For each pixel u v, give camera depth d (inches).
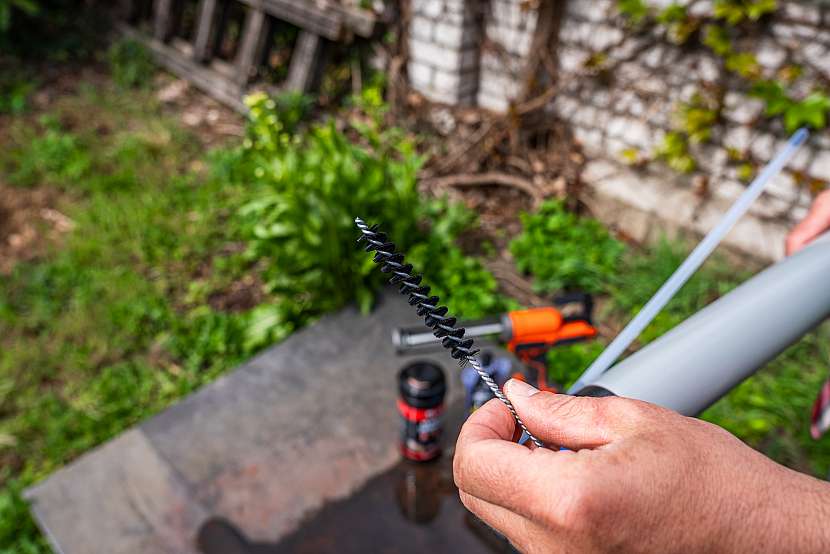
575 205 170.2
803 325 25.9
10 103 208.5
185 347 132.7
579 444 17.8
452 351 20.3
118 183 175.5
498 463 17.1
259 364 113.0
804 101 127.8
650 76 149.9
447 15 171.0
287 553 83.7
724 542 14.9
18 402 122.8
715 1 132.0
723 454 15.7
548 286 146.7
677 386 23.0
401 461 94.6
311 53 199.2
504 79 176.9
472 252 159.3
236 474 94.0
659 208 157.8
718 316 24.8
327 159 129.8
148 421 102.5
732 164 144.0
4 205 169.0
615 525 15.1
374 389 108.2
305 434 100.0
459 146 183.5
